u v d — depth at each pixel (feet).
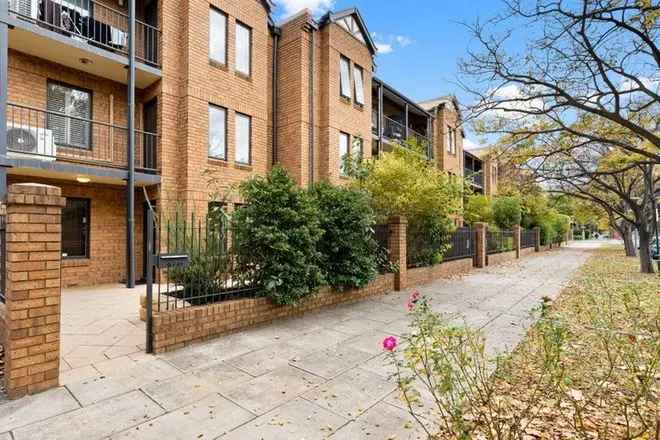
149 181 27.32
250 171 33.17
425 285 28.94
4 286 11.65
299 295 17.37
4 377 10.03
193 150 28.58
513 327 16.94
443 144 62.90
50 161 22.41
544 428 8.20
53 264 10.14
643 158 26.66
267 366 11.98
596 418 8.50
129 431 8.11
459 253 38.63
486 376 9.55
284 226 17.21
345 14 41.29
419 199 27.84
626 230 62.59
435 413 8.95
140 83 29.04
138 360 12.31
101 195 28.71
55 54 24.70
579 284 28.86
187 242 15.78
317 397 9.85
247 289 16.75
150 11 29.89
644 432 6.95
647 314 15.92
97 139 27.89
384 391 10.25
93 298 22.33
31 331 9.75
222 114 31.37
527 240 68.80
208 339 14.56
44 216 9.98
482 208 60.49
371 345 14.17
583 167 32.94
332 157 38.83
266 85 35.29
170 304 15.70
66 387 10.21
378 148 47.75
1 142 20.20
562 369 7.34
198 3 29.37
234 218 16.62
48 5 25.11
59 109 26.25
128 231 25.75
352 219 21.16
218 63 30.78
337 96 40.06
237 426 8.36
